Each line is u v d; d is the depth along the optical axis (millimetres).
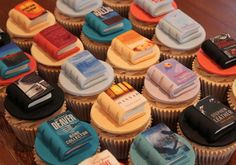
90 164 538
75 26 745
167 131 567
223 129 561
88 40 708
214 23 788
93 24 705
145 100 591
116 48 669
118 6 777
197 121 570
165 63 637
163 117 623
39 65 674
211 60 651
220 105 580
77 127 572
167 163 534
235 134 568
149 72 633
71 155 560
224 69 639
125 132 584
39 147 570
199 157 578
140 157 555
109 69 650
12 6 854
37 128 596
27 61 652
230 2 830
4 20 822
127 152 609
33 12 718
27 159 626
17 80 623
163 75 620
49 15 740
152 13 718
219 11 812
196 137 568
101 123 591
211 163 588
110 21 697
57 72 668
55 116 597
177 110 613
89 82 627
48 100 606
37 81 614
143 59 659
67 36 678
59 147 554
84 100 629
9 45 674
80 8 740
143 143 556
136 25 728
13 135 657
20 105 601
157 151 544
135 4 748
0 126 669
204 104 582
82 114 649
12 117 606
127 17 793
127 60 659
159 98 614
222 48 643
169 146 550
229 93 628
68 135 562
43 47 679
